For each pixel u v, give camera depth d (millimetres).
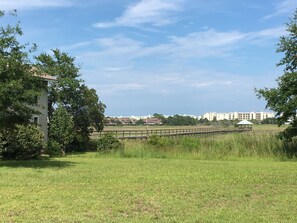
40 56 44531
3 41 20000
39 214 9539
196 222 8961
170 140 35156
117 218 9250
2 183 14602
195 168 20609
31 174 17547
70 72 45000
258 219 9219
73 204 10734
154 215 9594
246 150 29719
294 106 26359
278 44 28250
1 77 19812
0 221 8812
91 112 45531
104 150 34219
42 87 22469
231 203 11156
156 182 15109
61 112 37875
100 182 15062
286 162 25000
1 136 27547
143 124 161000
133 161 25781
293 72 26953
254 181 15469
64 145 37719
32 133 28812
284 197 12016
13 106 20594
